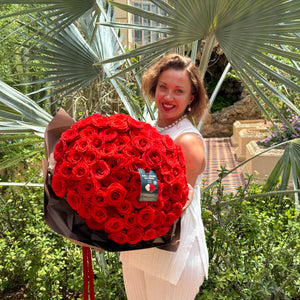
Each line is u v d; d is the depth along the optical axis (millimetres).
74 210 1157
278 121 6812
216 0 1753
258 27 1796
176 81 1433
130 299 1598
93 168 1090
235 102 12586
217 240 2389
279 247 2416
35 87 7430
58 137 1314
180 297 1446
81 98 4805
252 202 2977
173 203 1189
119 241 1132
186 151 1390
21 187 3250
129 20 7277
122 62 3211
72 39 2758
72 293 2564
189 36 1971
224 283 2072
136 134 1175
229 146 10492
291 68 1839
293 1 1639
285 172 2863
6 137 2387
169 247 1259
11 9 5727
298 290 2301
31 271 2293
